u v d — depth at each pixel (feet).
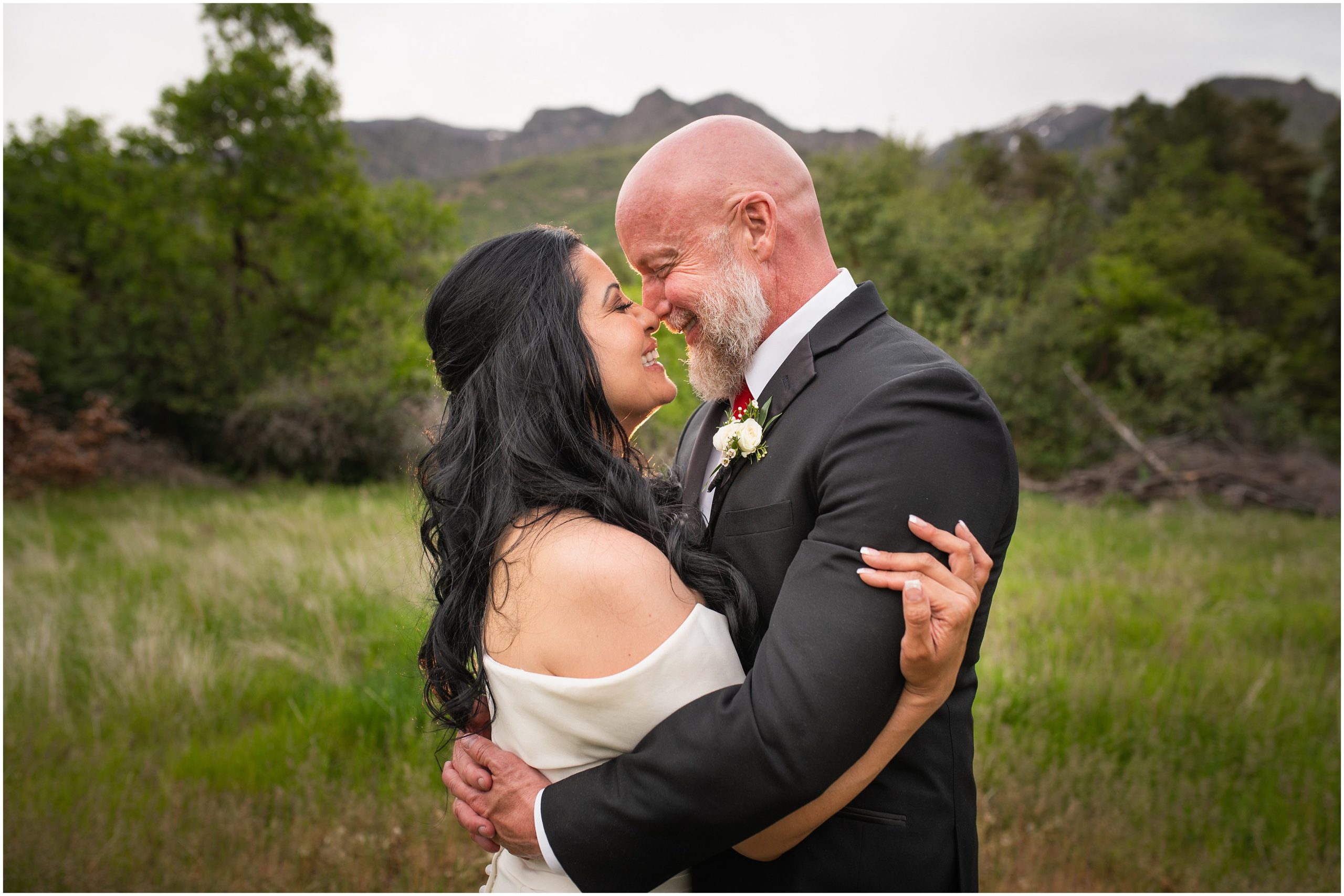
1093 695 12.78
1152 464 42.42
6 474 36.50
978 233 55.01
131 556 22.43
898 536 3.99
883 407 4.24
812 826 4.17
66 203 50.60
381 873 8.95
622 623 4.14
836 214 52.60
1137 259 73.20
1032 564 24.12
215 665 13.83
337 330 54.03
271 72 53.83
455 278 5.09
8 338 46.32
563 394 4.80
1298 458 44.21
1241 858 9.41
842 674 3.77
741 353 5.20
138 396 49.44
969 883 4.74
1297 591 21.74
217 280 54.34
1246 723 12.17
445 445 5.07
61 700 12.61
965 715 4.87
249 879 8.68
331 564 19.79
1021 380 48.19
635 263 5.40
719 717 3.90
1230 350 59.06
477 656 4.76
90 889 8.42
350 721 11.93
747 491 4.85
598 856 4.06
